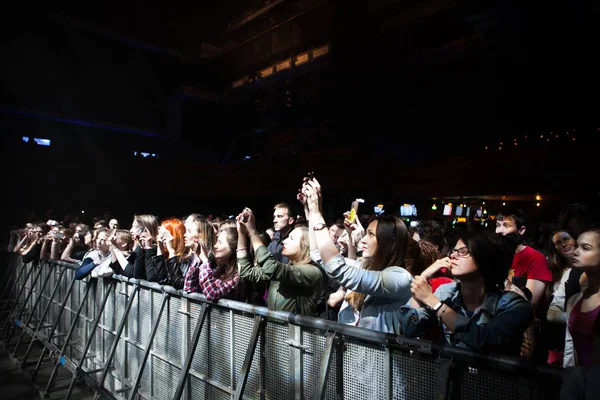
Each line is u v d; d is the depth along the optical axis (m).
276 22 26.11
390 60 21.92
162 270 3.40
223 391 2.68
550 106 18.06
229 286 2.78
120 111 28.33
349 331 1.92
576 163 13.45
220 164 23.75
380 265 2.24
